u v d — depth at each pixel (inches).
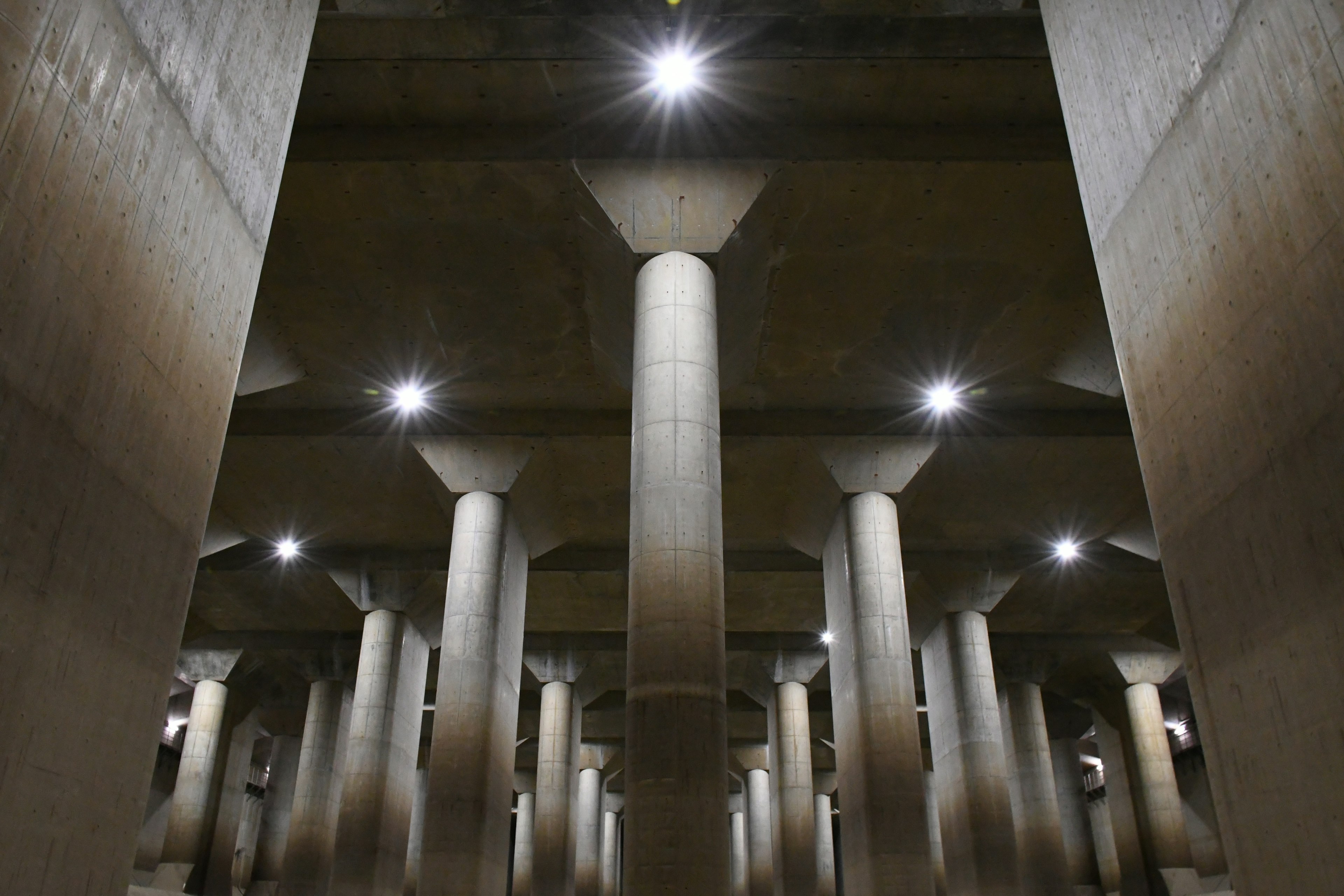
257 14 357.7
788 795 1353.3
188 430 301.4
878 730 792.3
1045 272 680.4
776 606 1264.8
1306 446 245.3
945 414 868.0
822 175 596.1
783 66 552.1
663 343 555.2
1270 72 263.1
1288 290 253.8
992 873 1014.4
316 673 1363.2
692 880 441.1
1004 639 1385.3
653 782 458.9
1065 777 1659.7
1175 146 315.0
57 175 233.6
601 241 614.9
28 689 223.0
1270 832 258.1
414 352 778.8
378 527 1055.6
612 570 1119.6
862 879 784.9
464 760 794.2
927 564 1118.4
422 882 758.5
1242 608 272.7
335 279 693.3
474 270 681.0
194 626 1314.0
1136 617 1295.5
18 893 218.7
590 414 868.0
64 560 236.7
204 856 1332.4
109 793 255.8
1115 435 856.3
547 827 1347.2
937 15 521.7
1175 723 1702.8
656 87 567.8
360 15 517.7
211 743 1355.8
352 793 1053.2
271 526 1053.8
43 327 228.7
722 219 584.1
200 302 310.0
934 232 644.1
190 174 303.1
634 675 486.0
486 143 588.4
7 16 216.4
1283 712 253.3
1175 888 1266.0
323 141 587.5
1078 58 394.6
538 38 534.0
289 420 865.5
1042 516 1021.8
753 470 924.0
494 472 869.8
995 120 590.9
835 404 856.3
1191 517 301.0
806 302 716.0
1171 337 315.9
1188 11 307.1
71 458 239.6
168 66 289.0
